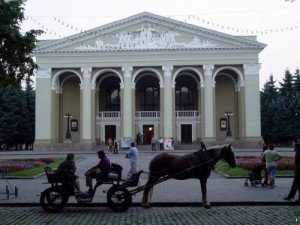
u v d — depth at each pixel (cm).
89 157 4747
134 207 1675
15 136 7781
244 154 4841
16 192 1894
